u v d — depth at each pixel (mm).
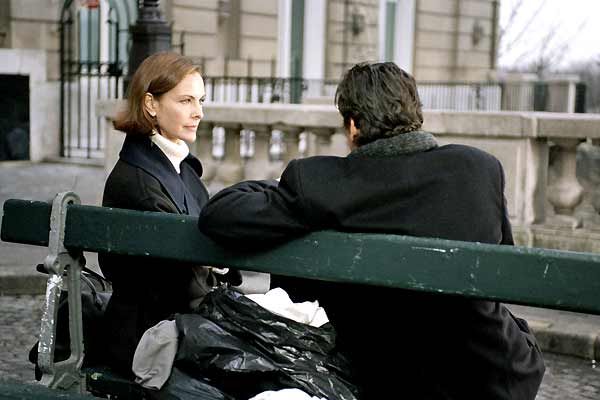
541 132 12188
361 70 4367
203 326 4504
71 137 26438
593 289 3572
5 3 24969
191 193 5805
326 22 39062
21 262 12320
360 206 4098
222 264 4336
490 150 12367
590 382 8867
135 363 4707
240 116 14492
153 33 17750
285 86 35500
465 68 47406
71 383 4934
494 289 3754
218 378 4477
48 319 4777
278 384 4371
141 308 5344
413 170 4145
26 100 25047
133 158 5438
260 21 35125
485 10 48281
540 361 4422
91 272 6043
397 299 4266
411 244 3904
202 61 31906
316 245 4109
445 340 4223
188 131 5578
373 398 4438
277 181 4688
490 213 4172
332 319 4551
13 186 19875
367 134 4266
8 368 8859
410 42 44406
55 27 25750
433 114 12617
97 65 25109
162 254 4496
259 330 4445
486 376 4215
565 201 12359
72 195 4820
